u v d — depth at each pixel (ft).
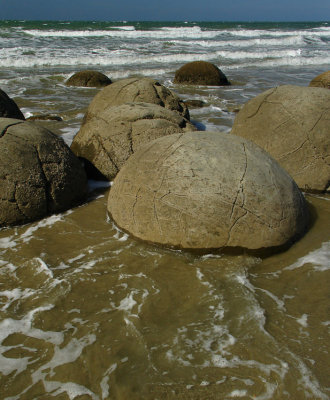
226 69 59.11
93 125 18.94
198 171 11.37
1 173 13.30
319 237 12.72
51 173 14.40
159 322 9.30
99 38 92.32
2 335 8.91
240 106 35.47
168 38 101.30
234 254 11.44
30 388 7.64
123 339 8.79
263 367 8.04
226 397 7.42
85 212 14.92
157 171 11.82
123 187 12.66
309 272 11.06
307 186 16.25
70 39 86.07
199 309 9.69
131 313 9.58
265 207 11.34
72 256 11.93
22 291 10.42
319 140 16.03
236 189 11.19
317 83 38.17
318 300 10.02
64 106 34.24
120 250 12.01
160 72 53.93
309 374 7.85
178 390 7.55
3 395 7.49
